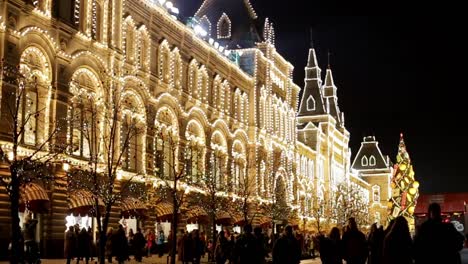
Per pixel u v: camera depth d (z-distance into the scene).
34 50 38.25
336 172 123.44
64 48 41.06
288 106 89.31
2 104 34.75
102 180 43.09
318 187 106.50
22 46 37.06
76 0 42.75
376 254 19.52
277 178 82.75
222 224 60.62
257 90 76.44
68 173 39.78
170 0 60.53
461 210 114.94
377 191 167.50
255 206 71.00
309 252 62.59
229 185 63.16
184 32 58.59
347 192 113.62
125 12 48.69
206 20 79.31
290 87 90.06
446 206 118.50
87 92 43.56
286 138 87.94
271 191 74.06
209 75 64.25
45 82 39.06
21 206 33.84
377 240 19.59
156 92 53.22
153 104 52.03
